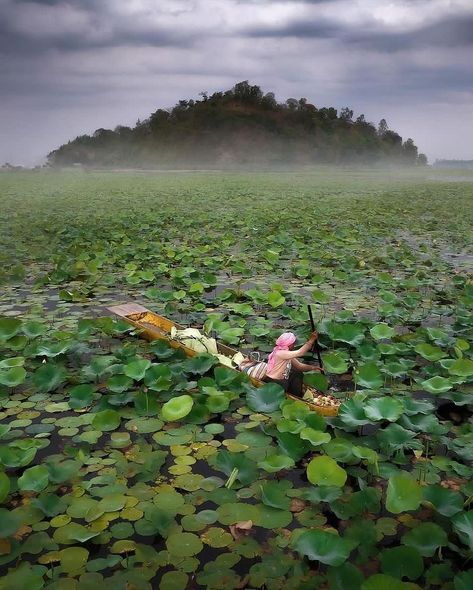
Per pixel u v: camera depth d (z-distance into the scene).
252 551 3.43
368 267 11.68
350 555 3.41
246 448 4.57
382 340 7.08
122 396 5.28
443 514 3.55
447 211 22.88
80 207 23.38
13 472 4.27
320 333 6.93
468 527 3.34
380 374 5.59
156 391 5.46
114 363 6.10
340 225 17.81
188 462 4.36
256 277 10.78
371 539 3.50
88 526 3.63
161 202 25.94
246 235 15.77
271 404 5.06
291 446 4.41
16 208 22.89
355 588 3.04
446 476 4.26
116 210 22.00
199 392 5.48
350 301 8.86
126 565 3.30
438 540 3.38
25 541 3.50
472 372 5.35
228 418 5.11
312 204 25.08
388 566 3.18
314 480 3.90
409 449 4.65
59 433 4.79
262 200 27.34
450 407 5.43
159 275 10.79
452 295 9.26
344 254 12.76
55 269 10.46
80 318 8.00
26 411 5.22
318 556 3.15
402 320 7.75
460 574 3.01
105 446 4.59
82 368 5.89
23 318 7.95
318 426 4.64
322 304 8.72
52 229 16.02
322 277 10.08
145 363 5.55
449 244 14.90
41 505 3.77
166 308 8.04
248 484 4.06
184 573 3.23
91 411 5.22
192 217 19.55
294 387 5.57
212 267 11.38
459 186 43.88
